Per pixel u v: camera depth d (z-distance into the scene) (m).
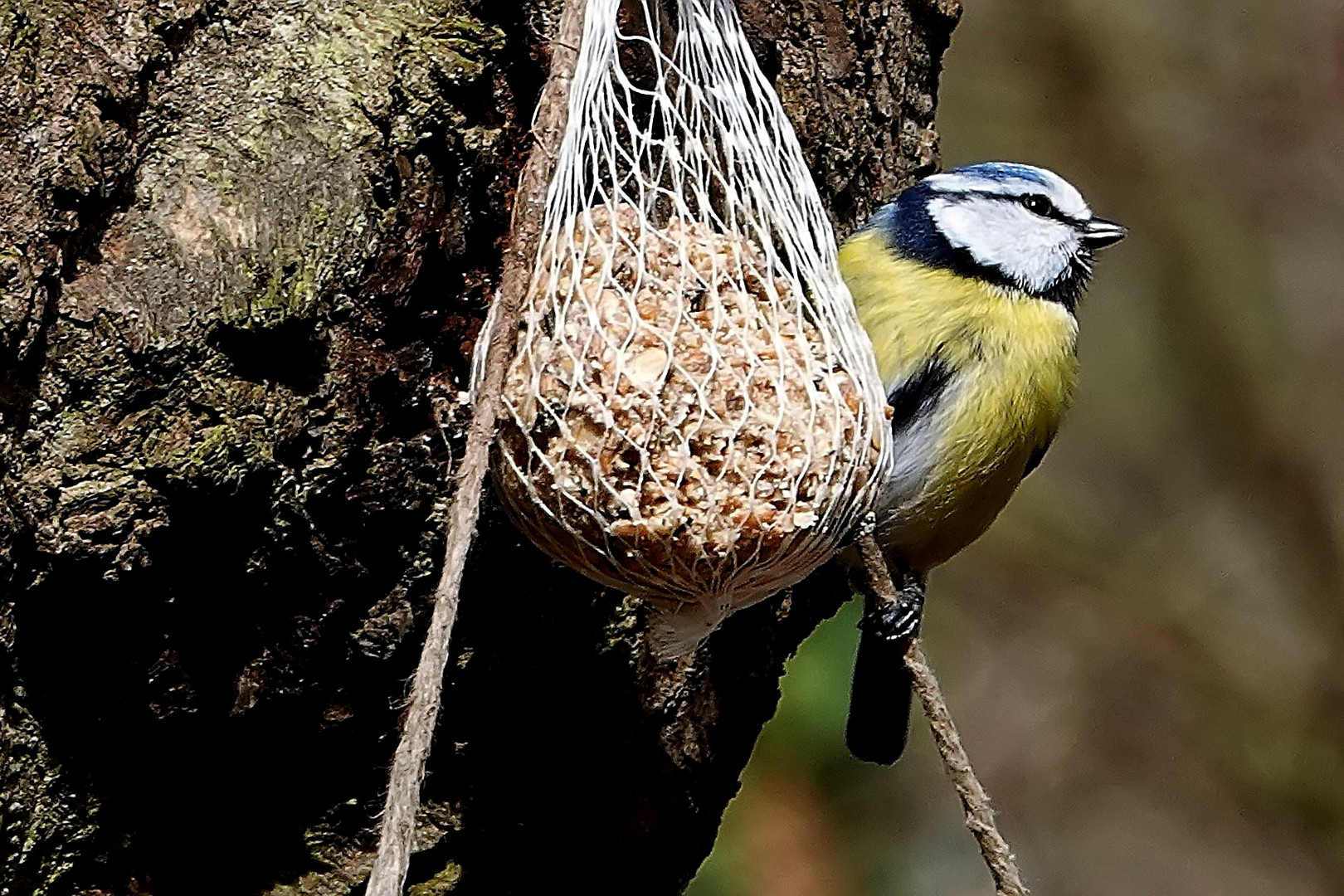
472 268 5.43
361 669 5.30
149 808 5.24
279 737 5.34
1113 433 13.48
